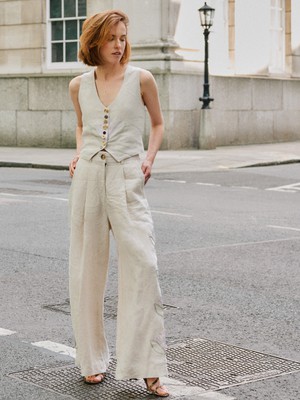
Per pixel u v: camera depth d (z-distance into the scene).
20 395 5.04
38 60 27.00
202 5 26.27
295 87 29.95
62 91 26.22
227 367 5.57
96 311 5.26
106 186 5.16
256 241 10.52
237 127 27.48
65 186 16.69
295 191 16.31
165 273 8.58
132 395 5.04
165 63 24.91
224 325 6.66
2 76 27.31
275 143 28.92
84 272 5.20
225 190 16.36
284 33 30.02
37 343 6.16
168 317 6.89
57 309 7.18
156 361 5.00
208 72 24.91
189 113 25.50
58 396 5.02
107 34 5.04
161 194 15.59
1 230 11.26
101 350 5.30
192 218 12.50
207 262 9.16
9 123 27.28
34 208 13.41
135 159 5.20
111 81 5.18
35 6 26.92
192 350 5.96
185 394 5.05
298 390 5.13
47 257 9.43
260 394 5.05
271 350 5.98
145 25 25.17
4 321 6.78
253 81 28.03
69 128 26.17
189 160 21.81
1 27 27.58
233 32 27.69
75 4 26.42
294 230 11.42
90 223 5.20
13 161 21.50
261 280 8.27
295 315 6.98
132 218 5.12
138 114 5.20
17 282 8.20
